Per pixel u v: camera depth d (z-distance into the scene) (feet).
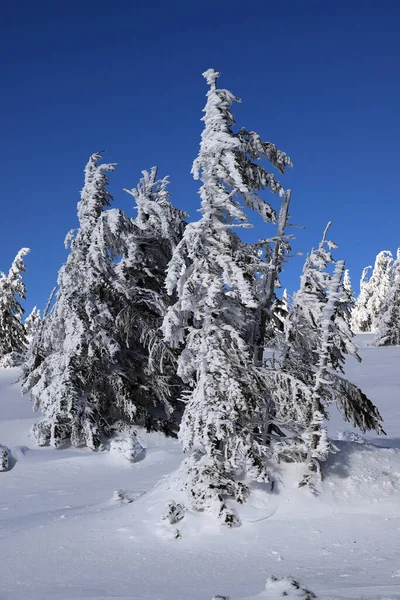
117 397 75.10
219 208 42.86
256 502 37.29
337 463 40.96
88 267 76.18
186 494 38.04
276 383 40.98
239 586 25.58
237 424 39.34
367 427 42.11
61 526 39.06
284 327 43.21
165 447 71.87
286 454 40.50
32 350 81.92
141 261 80.02
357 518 35.29
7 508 51.31
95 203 80.07
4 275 152.87
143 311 78.33
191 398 41.52
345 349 40.70
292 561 29.32
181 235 84.23
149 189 84.12
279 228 44.75
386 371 128.77
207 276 41.57
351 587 22.11
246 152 45.68
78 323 74.54
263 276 45.93
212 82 44.06
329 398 40.93
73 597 25.52
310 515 36.11
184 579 27.96
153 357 76.59
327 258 42.11
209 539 34.19
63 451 71.15
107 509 42.75
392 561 26.71
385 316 181.27
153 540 34.55
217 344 41.04
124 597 24.82
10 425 78.89
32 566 31.78
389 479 39.83
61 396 71.82
